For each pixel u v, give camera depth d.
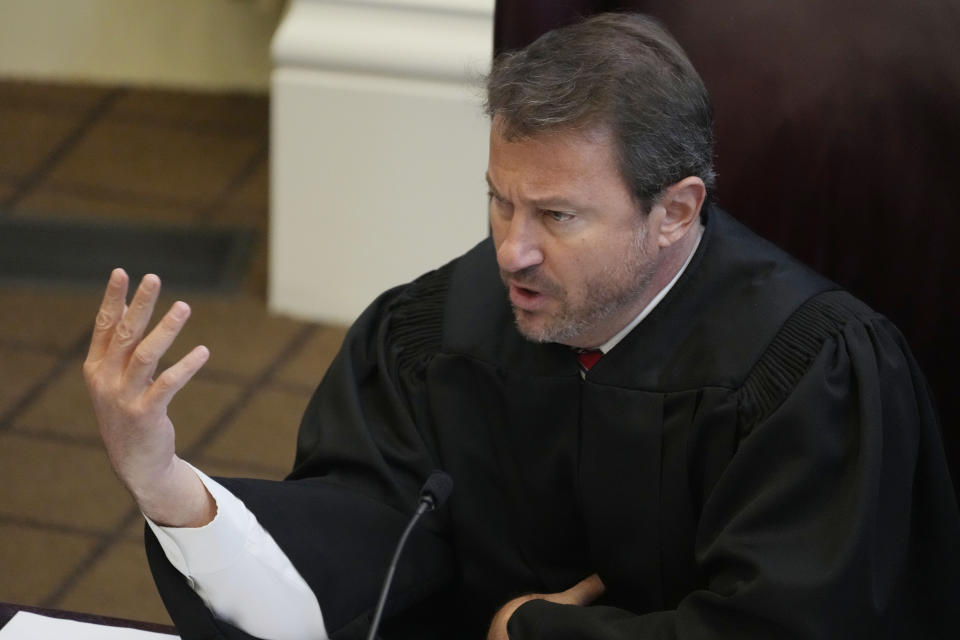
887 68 5.50
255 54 14.70
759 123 5.68
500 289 5.44
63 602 8.54
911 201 5.56
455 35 10.30
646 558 5.09
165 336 4.09
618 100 4.36
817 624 4.48
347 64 10.44
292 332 11.38
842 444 4.73
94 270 12.15
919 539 5.07
